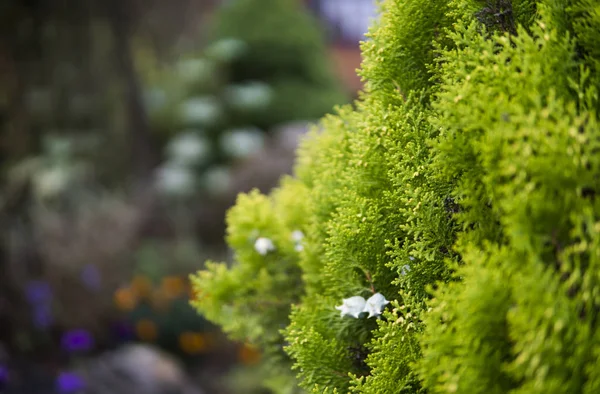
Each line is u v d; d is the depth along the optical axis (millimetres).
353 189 1394
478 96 1082
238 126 9664
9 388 4711
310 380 1395
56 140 7730
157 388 4926
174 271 7277
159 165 9414
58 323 5688
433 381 1057
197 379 5738
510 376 997
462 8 1277
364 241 1358
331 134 1672
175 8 9727
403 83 1380
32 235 6004
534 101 1006
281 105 9750
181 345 6133
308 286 1660
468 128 1062
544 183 965
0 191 6484
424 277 1265
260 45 10102
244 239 1893
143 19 9227
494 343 1009
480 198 1121
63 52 8055
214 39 10406
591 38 1090
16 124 7551
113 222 7102
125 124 8938
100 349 5656
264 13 10227
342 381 1393
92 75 8391
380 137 1362
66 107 8148
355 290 1417
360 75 1396
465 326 1007
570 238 981
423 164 1245
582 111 1064
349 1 13164
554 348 921
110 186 8570
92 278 6039
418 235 1320
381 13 1459
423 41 1373
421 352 1236
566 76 1068
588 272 932
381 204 1350
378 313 1323
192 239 8062
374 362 1261
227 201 7676
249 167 7262
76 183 7328
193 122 9406
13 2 7508
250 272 1875
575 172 953
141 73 9938
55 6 7902
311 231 1631
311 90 10047
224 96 9766
